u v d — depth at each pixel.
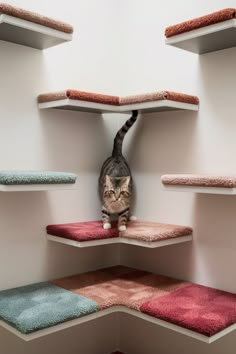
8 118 1.73
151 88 2.02
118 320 2.18
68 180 1.62
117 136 2.00
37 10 1.80
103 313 1.61
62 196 1.94
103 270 2.10
